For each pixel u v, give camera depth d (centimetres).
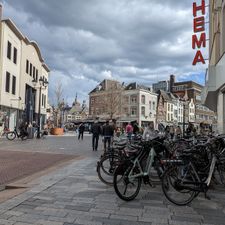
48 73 5191
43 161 1155
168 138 802
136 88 6938
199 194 626
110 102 6494
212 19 1554
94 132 1645
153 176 657
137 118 6806
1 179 793
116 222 450
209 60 1753
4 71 2895
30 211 496
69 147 1850
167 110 7881
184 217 479
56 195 601
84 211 500
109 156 705
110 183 695
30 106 3869
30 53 3878
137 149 621
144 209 518
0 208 509
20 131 2488
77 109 11531
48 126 4422
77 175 818
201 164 585
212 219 473
